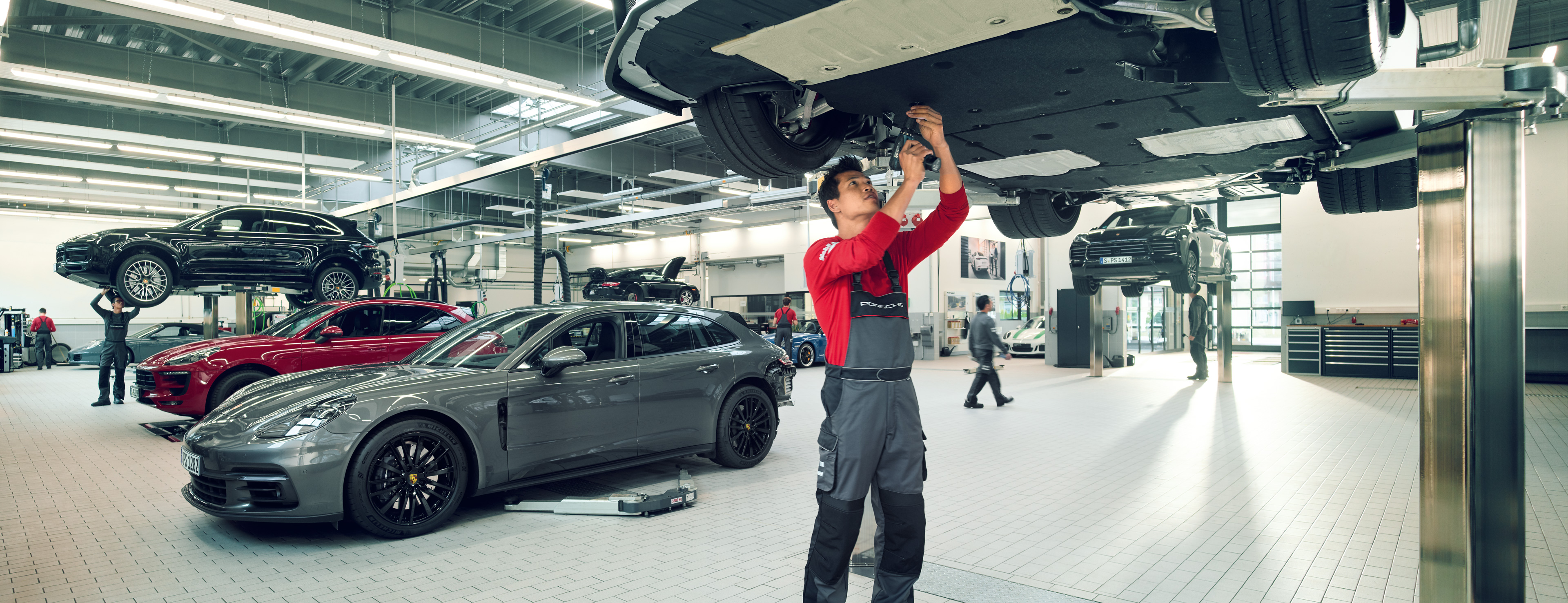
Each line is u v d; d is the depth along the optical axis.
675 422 4.89
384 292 13.00
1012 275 23.58
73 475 5.37
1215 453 5.96
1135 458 5.75
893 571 2.10
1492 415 1.88
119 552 3.56
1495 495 1.88
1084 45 1.74
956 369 15.64
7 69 9.23
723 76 2.11
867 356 2.01
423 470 3.80
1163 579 3.11
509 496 4.39
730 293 29.31
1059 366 15.87
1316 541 3.63
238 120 13.12
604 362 4.62
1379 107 1.83
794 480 5.02
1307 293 14.18
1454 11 2.35
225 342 6.84
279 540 3.72
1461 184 1.91
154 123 15.97
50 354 18.39
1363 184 3.52
